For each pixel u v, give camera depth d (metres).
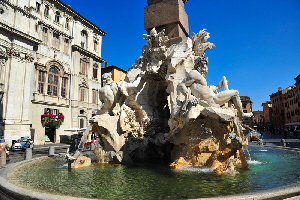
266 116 87.56
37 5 29.38
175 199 4.17
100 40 40.47
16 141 20.77
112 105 9.20
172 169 7.10
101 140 9.07
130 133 9.24
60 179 5.96
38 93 28.33
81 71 35.50
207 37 10.61
